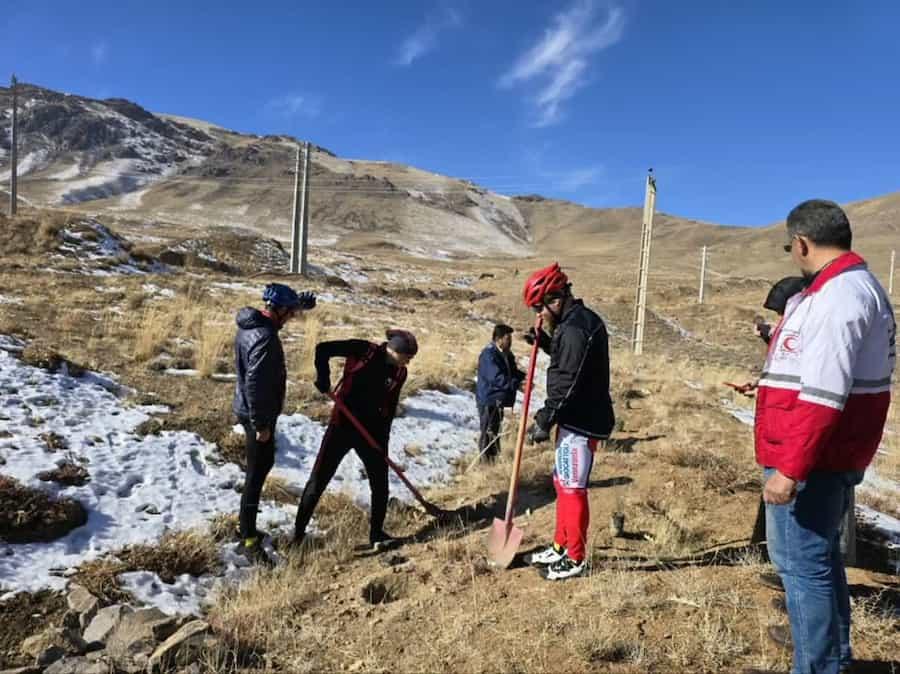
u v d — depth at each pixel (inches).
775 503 98.7
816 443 94.4
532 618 142.9
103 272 737.6
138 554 169.9
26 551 163.8
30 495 177.3
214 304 589.0
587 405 154.3
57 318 398.6
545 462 275.3
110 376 291.7
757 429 110.7
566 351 149.1
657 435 329.1
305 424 277.4
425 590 163.0
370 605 157.2
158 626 138.7
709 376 621.9
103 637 135.9
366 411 195.0
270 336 178.2
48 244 786.8
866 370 99.0
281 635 144.1
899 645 129.6
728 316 1448.1
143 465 214.5
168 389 289.9
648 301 1754.4
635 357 682.2
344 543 197.6
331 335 489.1
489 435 281.1
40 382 254.4
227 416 259.6
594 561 169.0
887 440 478.6
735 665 123.7
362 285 1395.2
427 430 314.2
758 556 166.9
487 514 223.3
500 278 2098.9
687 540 186.7
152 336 361.1
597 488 235.0
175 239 1312.7
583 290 1835.6
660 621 138.4
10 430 212.5
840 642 113.4
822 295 97.8
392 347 193.5
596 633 132.0
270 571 177.5
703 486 235.3
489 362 281.1
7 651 133.0
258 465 182.5
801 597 105.3
